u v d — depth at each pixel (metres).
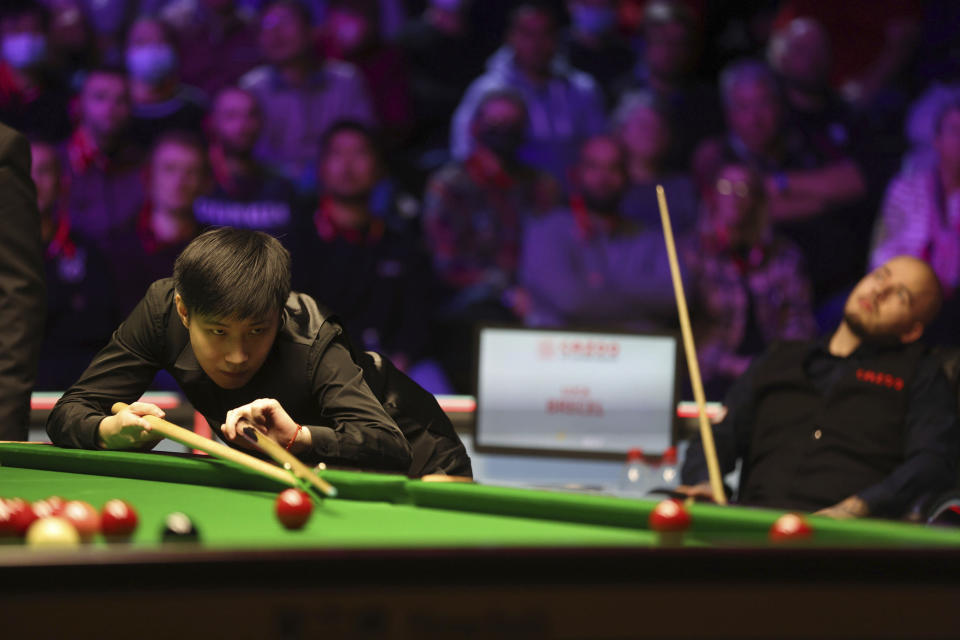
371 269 18.75
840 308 19.66
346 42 18.69
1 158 7.64
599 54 19.44
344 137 18.64
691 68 19.59
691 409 16.28
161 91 18.02
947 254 19.69
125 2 17.83
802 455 10.70
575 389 13.34
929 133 19.81
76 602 3.49
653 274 19.33
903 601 3.87
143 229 17.94
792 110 19.69
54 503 4.57
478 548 3.67
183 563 3.53
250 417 6.46
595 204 19.34
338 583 3.59
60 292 17.48
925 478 9.86
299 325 7.42
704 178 19.52
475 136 19.11
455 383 18.95
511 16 19.20
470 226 19.08
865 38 19.81
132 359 7.70
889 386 10.54
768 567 3.80
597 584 3.71
